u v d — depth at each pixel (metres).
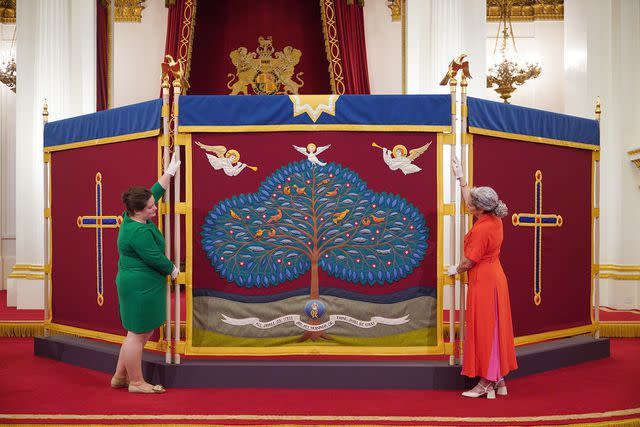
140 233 4.48
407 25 8.09
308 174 4.83
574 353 5.68
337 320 4.84
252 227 4.85
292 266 4.84
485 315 4.46
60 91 8.34
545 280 5.52
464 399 4.46
